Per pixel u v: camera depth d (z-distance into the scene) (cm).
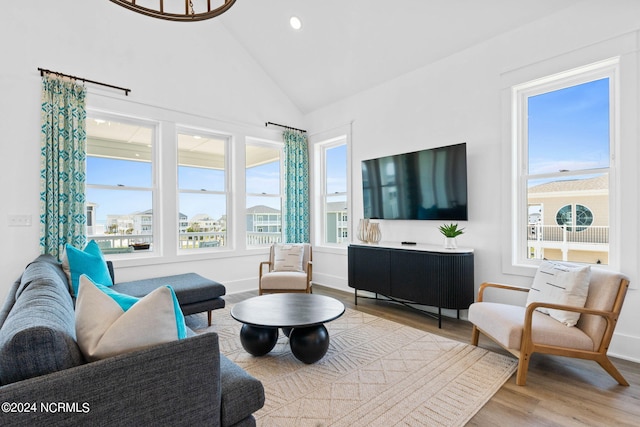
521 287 287
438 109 363
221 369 143
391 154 412
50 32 321
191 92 417
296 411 180
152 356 105
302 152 524
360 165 452
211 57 435
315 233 525
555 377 217
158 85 390
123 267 363
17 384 83
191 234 433
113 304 119
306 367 233
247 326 247
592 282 219
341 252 478
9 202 299
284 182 519
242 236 467
